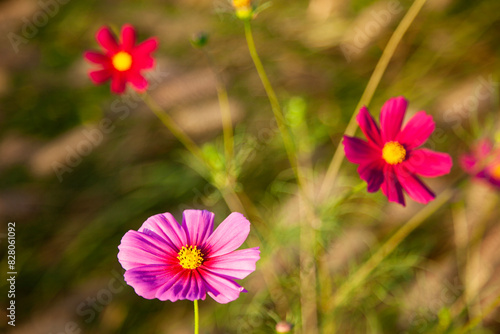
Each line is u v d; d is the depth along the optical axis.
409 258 1.12
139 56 1.08
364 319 1.13
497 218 1.16
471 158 1.06
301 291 1.11
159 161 1.33
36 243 1.25
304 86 1.45
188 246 0.88
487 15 1.52
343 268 1.15
